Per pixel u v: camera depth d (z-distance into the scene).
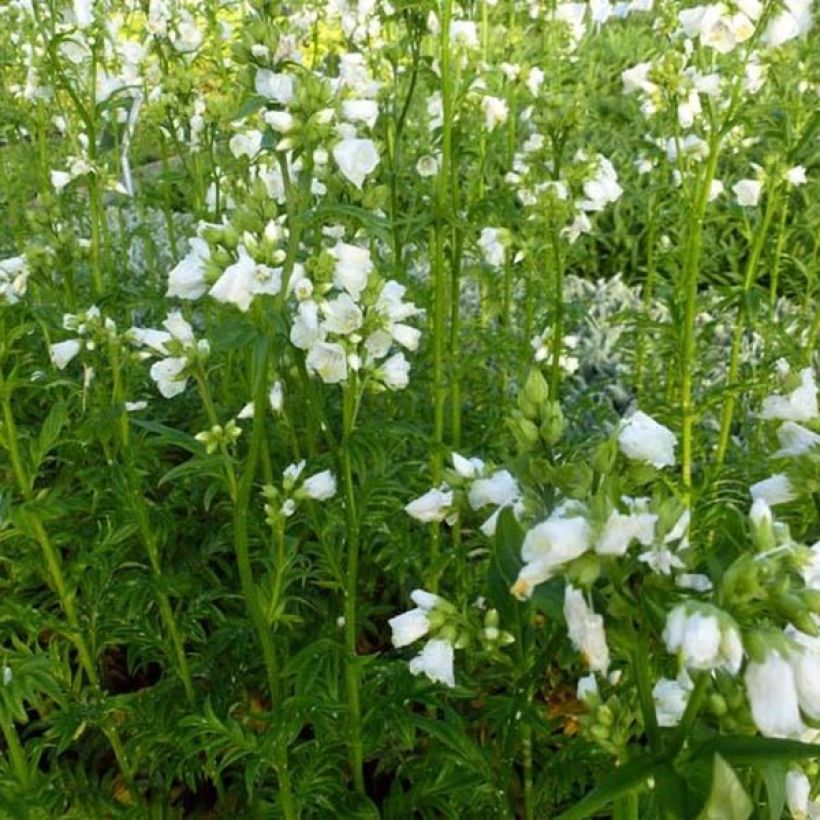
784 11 0.48
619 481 0.24
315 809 0.44
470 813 0.45
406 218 0.54
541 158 0.62
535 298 0.70
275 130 0.36
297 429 0.60
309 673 0.41
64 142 0.80
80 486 0.61
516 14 0.79
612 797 0.22
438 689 0.41
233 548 0.61
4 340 0.44
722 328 0.91
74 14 0.65
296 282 0.36
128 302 0.60
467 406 0.71
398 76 0.62
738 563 0.21
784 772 0.21
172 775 0.46
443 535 0.58
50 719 0.47
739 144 0.71
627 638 0.22
